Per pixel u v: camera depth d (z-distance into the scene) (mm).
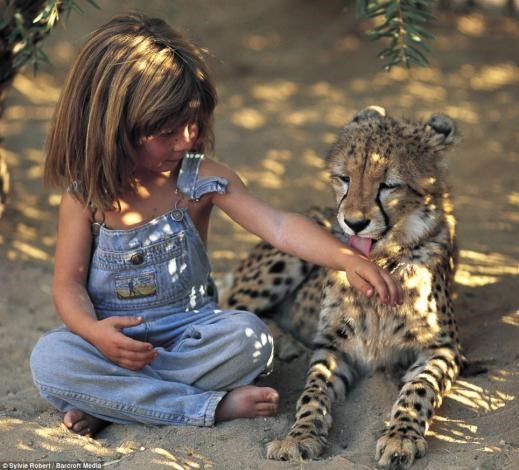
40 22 7500
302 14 19109
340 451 5609
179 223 5887
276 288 7609
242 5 19391
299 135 13305
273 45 17625
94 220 5895
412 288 6332
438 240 6441
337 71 16219
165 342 5992
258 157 12469
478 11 18641
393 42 6609
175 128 5574
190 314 6035
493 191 10750
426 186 6324
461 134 6660
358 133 6473
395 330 6445
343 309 6543
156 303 5949
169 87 5504
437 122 6621
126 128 5527
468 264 8523
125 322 5508
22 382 6613
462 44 17016
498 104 14055
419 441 5402
